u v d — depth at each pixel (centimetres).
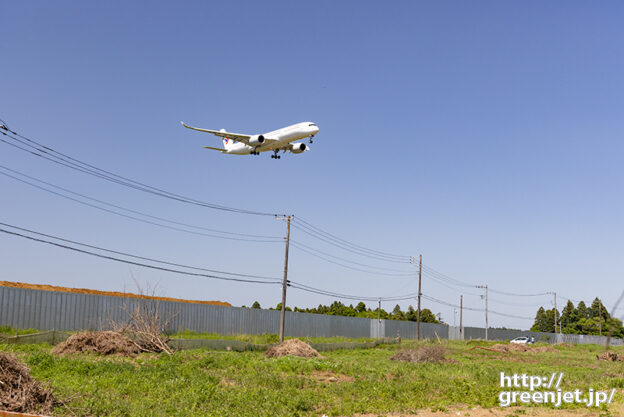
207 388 1686
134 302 3800
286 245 4141
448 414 1475
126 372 1959
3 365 1302
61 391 1448
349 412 1466
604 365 3531
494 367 2977
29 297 3278
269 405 1475
